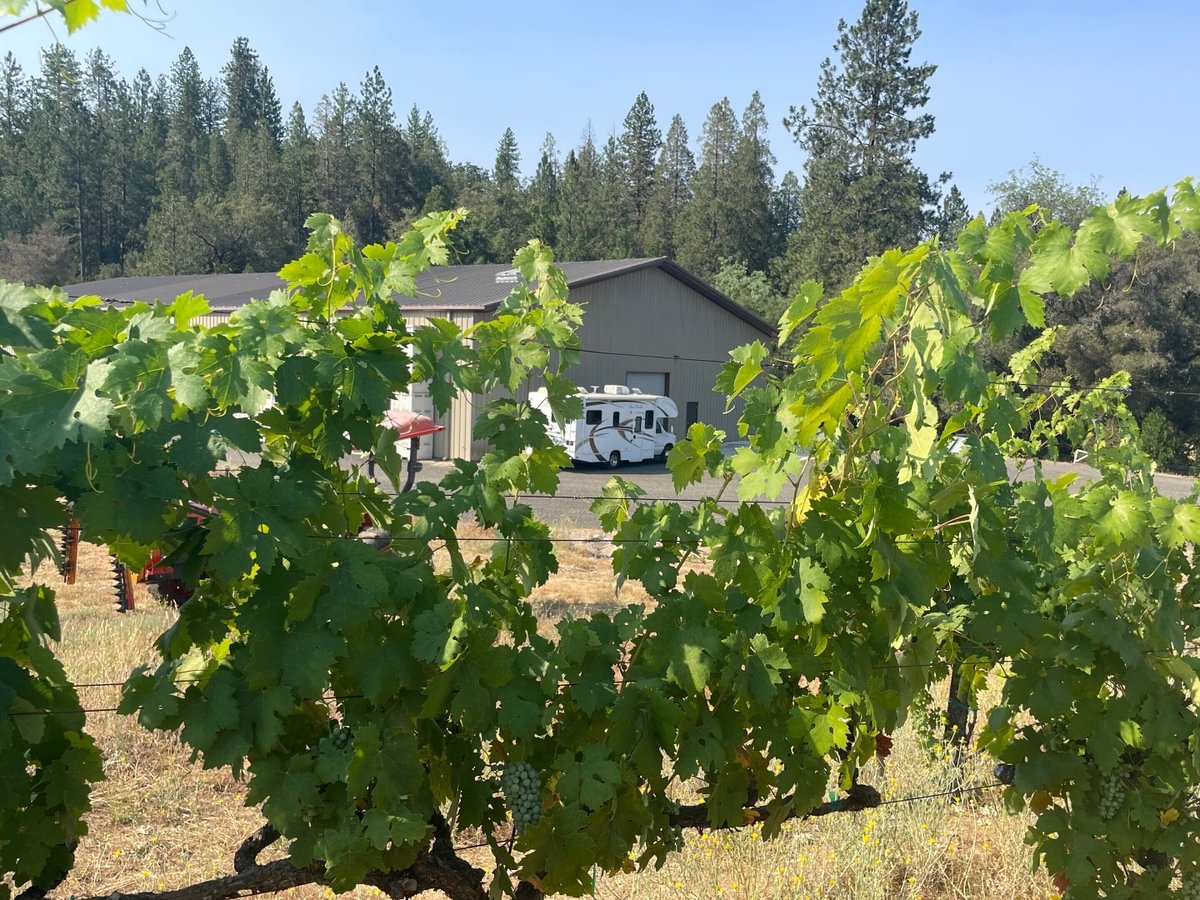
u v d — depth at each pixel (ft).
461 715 8.21
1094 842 11.26
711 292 104.88
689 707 9.04
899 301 9.00
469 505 8.82
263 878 8.59
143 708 7.79
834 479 9.50
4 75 295.89
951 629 11.69
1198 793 13.07
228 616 8.07
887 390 9.51
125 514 6.68
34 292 7.02
